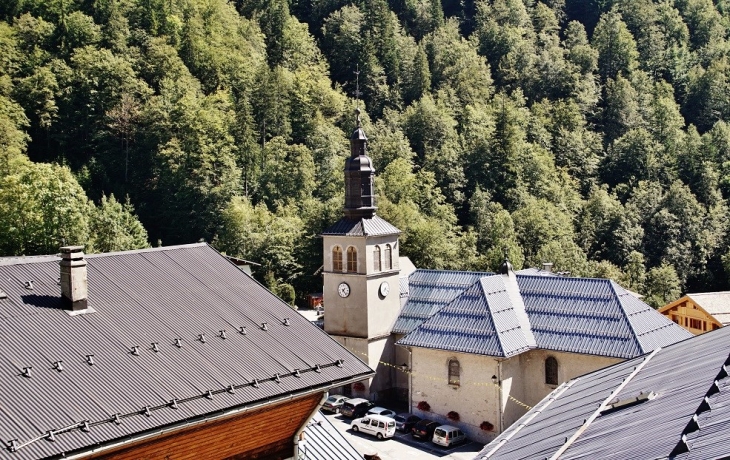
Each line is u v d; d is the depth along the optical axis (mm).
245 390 24031
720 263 122438
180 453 23469
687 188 128625
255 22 177750
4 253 88188
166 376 23250
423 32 197000
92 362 22625
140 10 159000
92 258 28094
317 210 107438
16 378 20953
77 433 19859
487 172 134500
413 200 120875
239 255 107312
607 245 124188
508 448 24531
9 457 18312
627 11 195125
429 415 57062
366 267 61938
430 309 64188
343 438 33875
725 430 15758
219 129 127125
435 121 147875
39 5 154125
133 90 136250
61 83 134000
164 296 27500
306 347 27453
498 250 103000
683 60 179500
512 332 54594
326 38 182000
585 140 150125
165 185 123000
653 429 18359
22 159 104812
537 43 191500
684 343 28297
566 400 27922
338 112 155500
